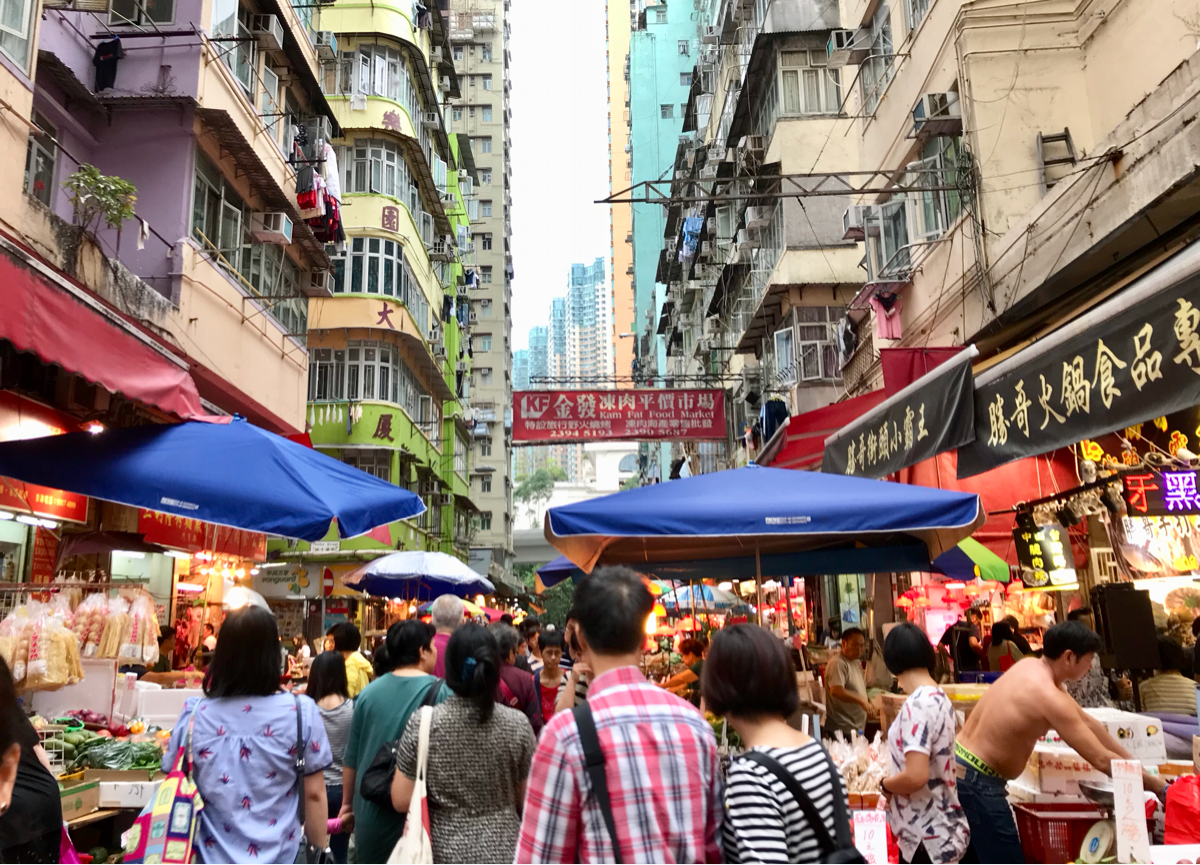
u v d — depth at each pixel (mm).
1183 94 6078
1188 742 4914
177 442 5078
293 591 20391
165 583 12477
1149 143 6402
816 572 7277
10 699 2496
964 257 9906
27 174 9984
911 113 10969
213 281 11656
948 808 3447
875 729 7566
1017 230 8531
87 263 8500
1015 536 6812
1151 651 5750
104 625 5605
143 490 4695
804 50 18859
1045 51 9688
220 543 9773
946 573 9000
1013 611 10117
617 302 81188
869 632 12953
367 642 22734
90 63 11148
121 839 4531
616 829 1963
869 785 4445
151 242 10805
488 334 55625
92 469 4762
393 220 24281
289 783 3088
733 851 2141
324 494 4836
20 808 2609
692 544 7008
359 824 3496
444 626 5738
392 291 24047
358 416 22969
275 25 13789
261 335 13406
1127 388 4336
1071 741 3521
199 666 11266
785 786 2193
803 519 4875
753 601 16844
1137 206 6535
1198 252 3961
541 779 2045
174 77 11102
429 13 27656
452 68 33281
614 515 4926
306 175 14719
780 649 2404
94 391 7359
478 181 56406
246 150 12289
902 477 9219
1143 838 3225
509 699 5246
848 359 14742
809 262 17906
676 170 35125
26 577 8438
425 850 2988
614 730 2059
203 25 11492
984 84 9719
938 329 10859
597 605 2254
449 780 3143
